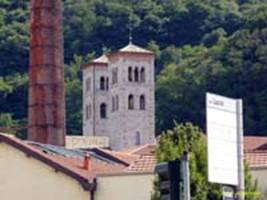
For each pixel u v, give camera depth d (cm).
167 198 3866
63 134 14238
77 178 7538
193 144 6725
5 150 7688
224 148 4072
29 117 14262
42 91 14188
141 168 7744
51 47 14300
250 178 6738
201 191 6506
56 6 14412
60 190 7581
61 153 8881
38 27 14325
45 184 7619
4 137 7688
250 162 7750
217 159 4053
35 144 8788
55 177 7606
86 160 8238
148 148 14550
